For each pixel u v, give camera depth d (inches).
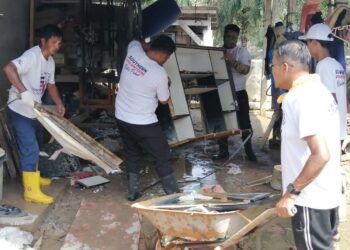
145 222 169.2
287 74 102.4
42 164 208.4
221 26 607.2
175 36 545.3
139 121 179.5
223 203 126.4
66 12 310.8
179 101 209.5
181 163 252.1
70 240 154.3
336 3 226.5
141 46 189.5
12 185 192.4
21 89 157.5
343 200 171.3
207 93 239.5
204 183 217.6
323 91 99.3
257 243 147.2
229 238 117.0
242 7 538.6
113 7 305.7
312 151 95.0
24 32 259.4
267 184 215.8
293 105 99.1
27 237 150.3
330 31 162.7
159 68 176.4
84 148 160.6
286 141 103.4
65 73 300.5
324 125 95.2
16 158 201.0
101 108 296.7
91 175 216.2
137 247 151.1
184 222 119.7
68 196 193.0
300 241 107.0
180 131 210.8
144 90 176.7
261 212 119.3
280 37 254.2
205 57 229.8
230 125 240.1
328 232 106.3
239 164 252.2
